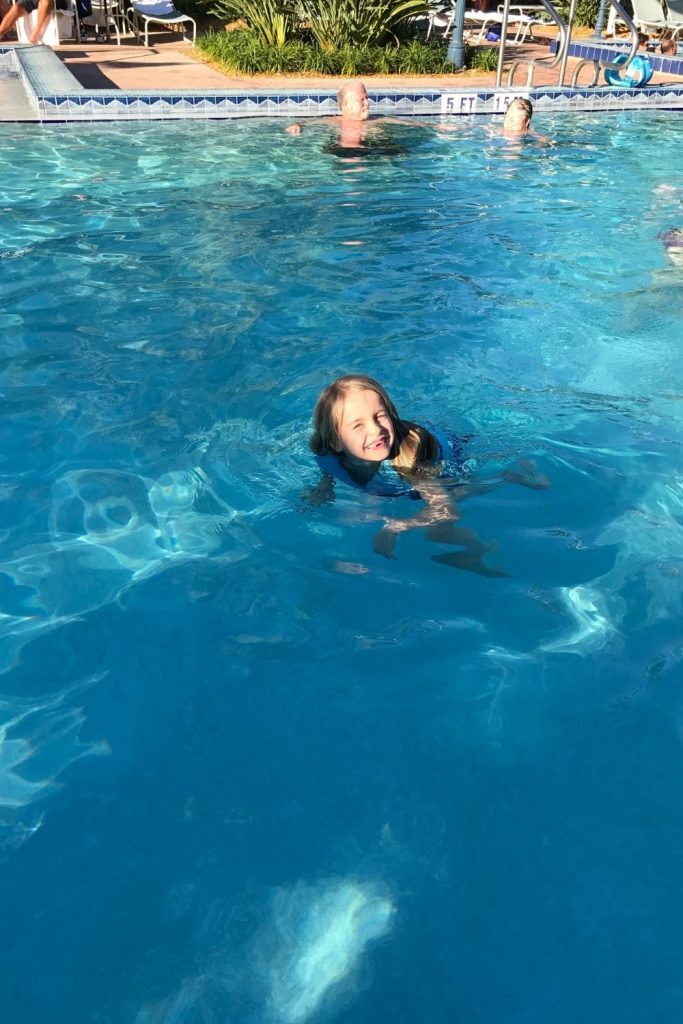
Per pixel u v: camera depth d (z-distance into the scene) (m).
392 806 2.10
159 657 2.57
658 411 3.98
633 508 3.25
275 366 4.38
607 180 8.17
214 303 5.14
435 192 7.62
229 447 3.66
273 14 14.61
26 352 4.50
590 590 2.82
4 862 1.98
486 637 2.63
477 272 5.71
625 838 2.01
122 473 3.48
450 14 18.77
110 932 1.83
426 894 1.89
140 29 18.05
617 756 2.22
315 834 2.04
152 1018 1.67
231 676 2.50
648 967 1.75
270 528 3.13
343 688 2.45
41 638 2.63
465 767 2.20
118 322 4.87
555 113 11.74
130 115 10.27
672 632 2.63
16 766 2.21
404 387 4.17
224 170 8.19
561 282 5.56
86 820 2.07
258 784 2.16
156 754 2.25
